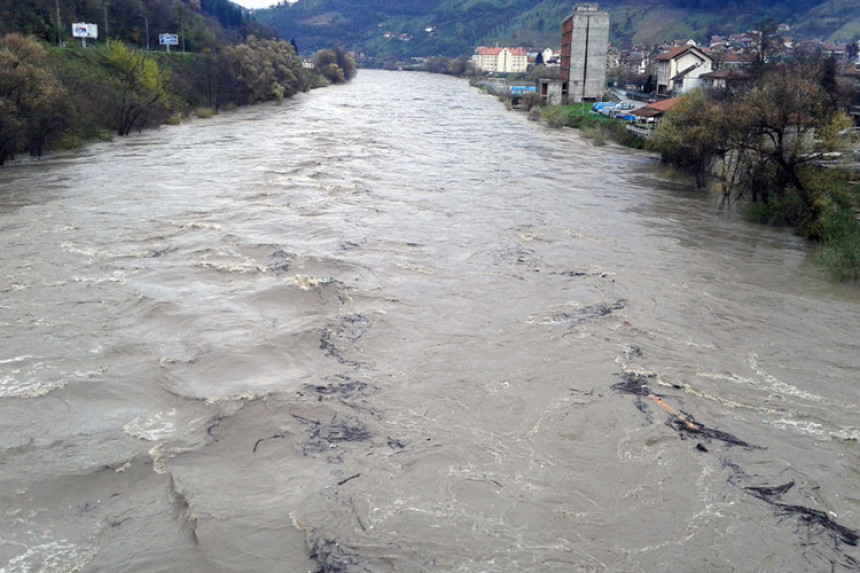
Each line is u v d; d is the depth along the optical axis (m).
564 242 26.72
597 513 11.54
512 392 15.22
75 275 21.39
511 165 44.28
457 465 12.68
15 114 39.47
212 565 10.36
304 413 14.25
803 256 25.53
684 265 24.19
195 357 16.44
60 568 10.23
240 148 47.69
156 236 25.53
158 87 61.59
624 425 14.04
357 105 88.50
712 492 12.12
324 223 27.89
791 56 81.12
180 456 12.83
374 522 11.23
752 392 15.48
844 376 16.27
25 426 13.55
